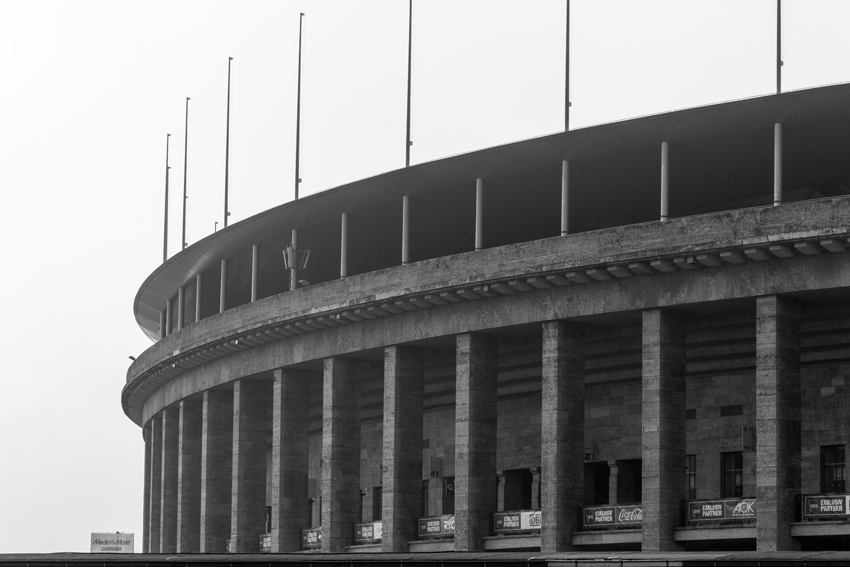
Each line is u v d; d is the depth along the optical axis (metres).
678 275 72.19
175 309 124.38
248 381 101.81
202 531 105.50
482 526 80.44
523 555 57.88
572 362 77.31
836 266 66.88
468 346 81.44
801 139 73.62
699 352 78.00
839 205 65.81
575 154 78.06
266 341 97.06
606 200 86.12
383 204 89.81
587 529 75.69
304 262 98.06
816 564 51.44
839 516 66.19
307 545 94.56
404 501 85.44
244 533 100.19
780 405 68.06
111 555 65.56
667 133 74.06
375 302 85.31
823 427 73.56
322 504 91.25
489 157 80.56
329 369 91.56
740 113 71.25
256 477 101.06
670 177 80.94
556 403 76.38
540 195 85.69
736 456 77.25
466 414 80.94
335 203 90.94
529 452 87.19
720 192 83.75
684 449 72.88
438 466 92.50
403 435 85.88
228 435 106.69
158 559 63.78
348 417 91.50
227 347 100.44
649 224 72.19
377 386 97.06
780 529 67.12
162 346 110.44
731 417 77.38
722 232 69.31
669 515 71.69
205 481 105.69
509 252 78.00
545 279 76.44
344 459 90.94
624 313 74.94
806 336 73.88
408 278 83.50
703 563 53.44
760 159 77.12
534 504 86.38
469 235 95.94
